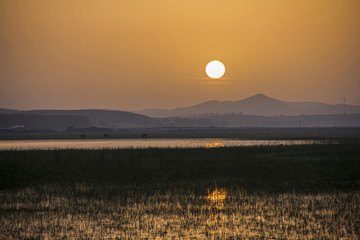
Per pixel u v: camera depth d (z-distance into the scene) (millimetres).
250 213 30906
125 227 26906
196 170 59188
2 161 71688
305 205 33812
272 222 28047
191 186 45094
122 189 43562
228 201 35812
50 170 60031
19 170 60031
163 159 74812
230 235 24859
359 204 34219
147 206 33781
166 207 33312
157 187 44719
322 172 56125
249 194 39469
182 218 29375
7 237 24766
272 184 46062
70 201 36562
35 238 24531
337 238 24203
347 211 31469
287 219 28922
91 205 34500
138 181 49750
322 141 163125
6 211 32375
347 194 39125
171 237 24516
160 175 54844
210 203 34938
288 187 43781
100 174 56094
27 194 40656
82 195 39906
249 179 50469
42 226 27281
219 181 48875
